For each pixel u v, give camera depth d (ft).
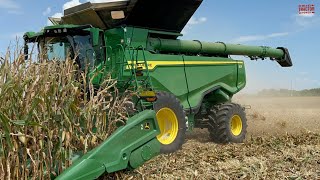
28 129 12.01
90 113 13.83
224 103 27.94
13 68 11.97
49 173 12.39
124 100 15.52
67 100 12.86
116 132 13.80
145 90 20.74
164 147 20.97
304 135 26.61
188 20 25.52
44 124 12.27
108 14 23.49
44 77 12.23
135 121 14.46
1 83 11.57
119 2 22.80
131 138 14.23
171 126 21.89
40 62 13.09
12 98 11.53
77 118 13.61
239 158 19.04
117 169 13.53
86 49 21.57
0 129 11.21
